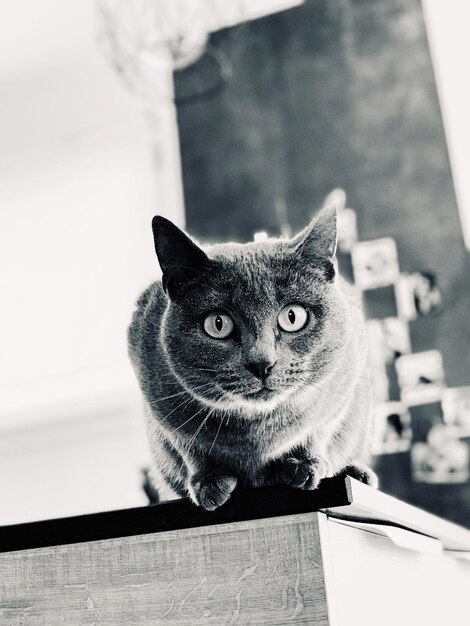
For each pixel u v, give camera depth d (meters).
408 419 1.95
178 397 0.72
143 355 0.75
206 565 0.63
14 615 0.68
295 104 2.27
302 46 2.29
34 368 2.45
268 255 0.72
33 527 0.69
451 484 1.88
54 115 2.58
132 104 2.48
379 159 2.14
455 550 0.96
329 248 0.73
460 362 1.94
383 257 2.07
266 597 0.60
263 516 0.62
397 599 0.73
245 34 2.34
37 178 2.58
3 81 2.60
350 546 0.65
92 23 2.43
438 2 2.16
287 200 2.23
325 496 0.59
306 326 0.71
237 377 0.68
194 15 1.71
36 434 2.37
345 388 0.73
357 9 2.24
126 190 2.48
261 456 0.70
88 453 2.30
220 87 2.35
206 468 0.70
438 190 2.07
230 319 0.71
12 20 2.48
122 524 0.66
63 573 0.67
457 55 2.12
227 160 2.32
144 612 0.64
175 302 0.72
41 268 2.52
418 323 2.00
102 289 2.44
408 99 2.14
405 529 0.73
